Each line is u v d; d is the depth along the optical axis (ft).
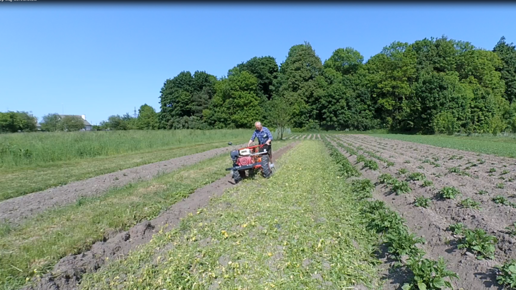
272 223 22.93
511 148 77.30
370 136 162.91
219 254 18.44
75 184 38.50
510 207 23.12
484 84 216.95
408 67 215.51
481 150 71.67
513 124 162.50
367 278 16.17
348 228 22.41
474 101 187.52
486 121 182.70
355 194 31.65
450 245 18.66
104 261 18.24
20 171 46.93
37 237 20.62
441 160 54.39
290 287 15.19
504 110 198.08
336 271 16.55
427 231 21.39
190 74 265.75
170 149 82.69
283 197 29.91
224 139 127.95
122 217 24.04
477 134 150.30
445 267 16.03
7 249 18.67
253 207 27.02
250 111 237.66
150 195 30.96
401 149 80.02
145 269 16.83
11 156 51.62
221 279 16.12
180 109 255.70
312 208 27.07
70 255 18.19
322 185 35.65
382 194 32.63
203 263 17.58
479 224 20.85
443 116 171.73
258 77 264.72
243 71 245.45
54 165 52.90
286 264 17.06
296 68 241.96
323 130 229.45
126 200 29.07
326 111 227.40
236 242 20.01
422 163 50.08
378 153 68.80
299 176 40.40
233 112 241.96
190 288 15.42
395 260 17.39
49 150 57.98
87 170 47.80
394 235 18.69
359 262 17.78
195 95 256.52
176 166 52.60
